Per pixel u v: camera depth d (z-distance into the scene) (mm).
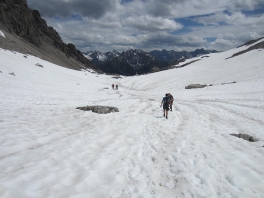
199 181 5605
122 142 8797
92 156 6754
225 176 5816
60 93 32750
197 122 14367
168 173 6270
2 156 6109
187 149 7984
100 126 11461
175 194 5094
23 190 4418
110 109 17547
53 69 64125
